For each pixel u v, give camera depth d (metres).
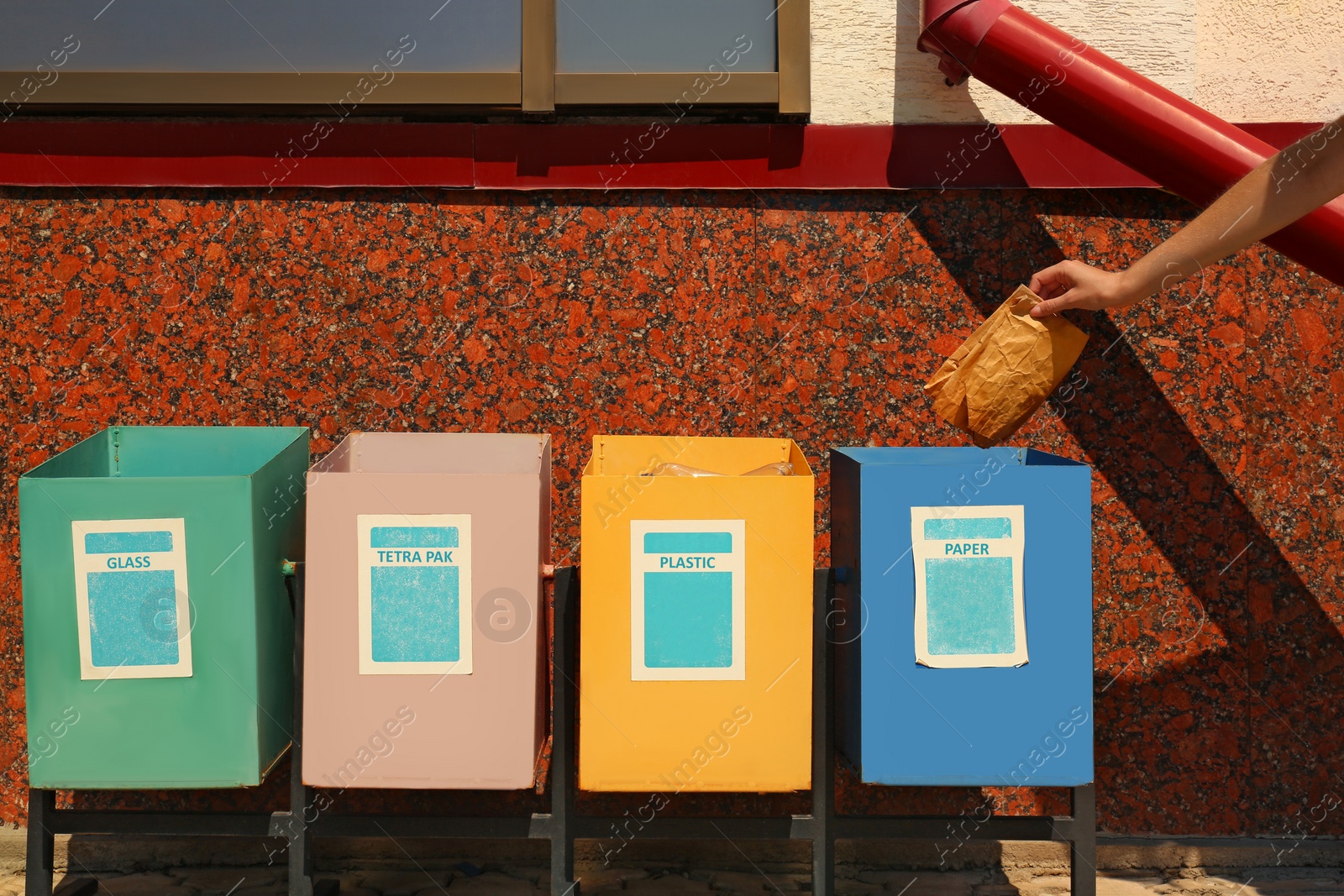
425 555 2.30
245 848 2.97
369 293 2.95
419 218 2.94
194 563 2.33
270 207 2.93
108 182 2.90
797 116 2.91
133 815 2.47
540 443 2.66
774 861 2.98
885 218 2.97
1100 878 2.99
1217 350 2.99
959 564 2.34
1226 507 2.99
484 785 2.32
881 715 2.36
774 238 2.96
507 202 2.95
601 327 2.96
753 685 2.33
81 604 2.32
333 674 2.31
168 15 2.88
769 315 2.97
